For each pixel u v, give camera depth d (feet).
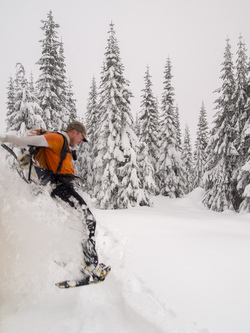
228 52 65.31
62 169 9.59
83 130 10.24
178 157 90.84
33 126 43.88
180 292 9.09
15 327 7.18
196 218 34.55
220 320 7.27
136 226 22.74
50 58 54.49
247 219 36.47
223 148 65.00
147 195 59.16
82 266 9.48
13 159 9.37
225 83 64.95
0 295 8.35
